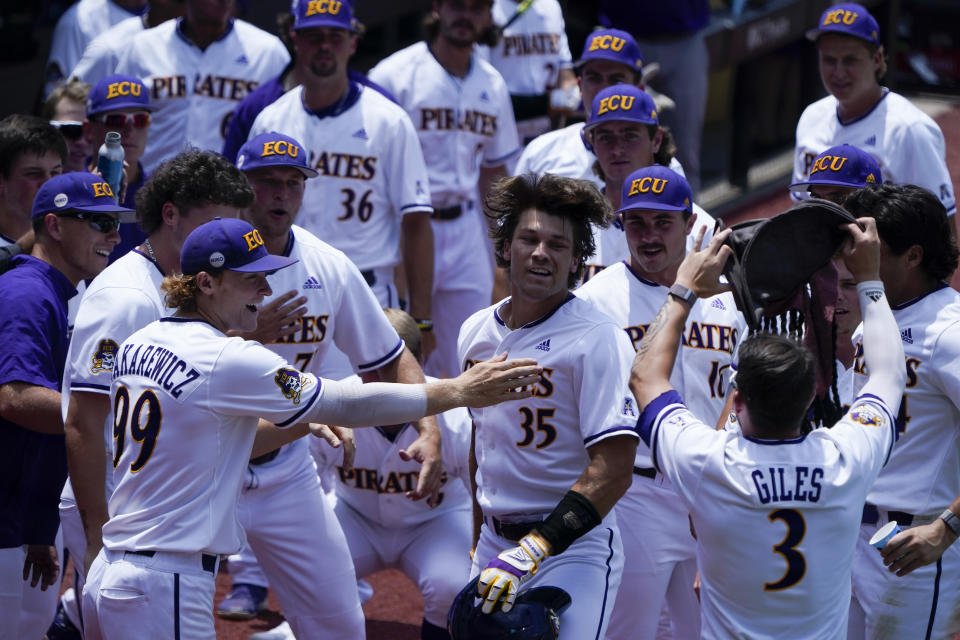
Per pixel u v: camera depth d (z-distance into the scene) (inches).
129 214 725.9
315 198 969.5
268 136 714.8
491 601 548.4
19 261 665.0
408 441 729.0
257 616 830.5
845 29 980.6
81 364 613.9
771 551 500.4
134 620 549.6
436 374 1176.2
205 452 551.5
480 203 1219.9
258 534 698.2
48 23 1455.5
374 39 1646.2
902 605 600.7
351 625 720.3
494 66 1339.8
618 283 710.5
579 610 575.2
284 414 553.9
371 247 983.6
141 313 621.6
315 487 711.1
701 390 691.4
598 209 586.9
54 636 761.0
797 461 501.4
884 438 517.3
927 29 2078.0
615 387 572.4
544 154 955.3
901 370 535.2
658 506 668.1
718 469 505.7
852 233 538.0
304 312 621.3
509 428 597.3
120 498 563.2
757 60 1636.3
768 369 498.0
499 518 609.0
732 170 1636.3
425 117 1116.5
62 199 650.8
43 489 668.7
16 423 632.4
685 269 552.1
